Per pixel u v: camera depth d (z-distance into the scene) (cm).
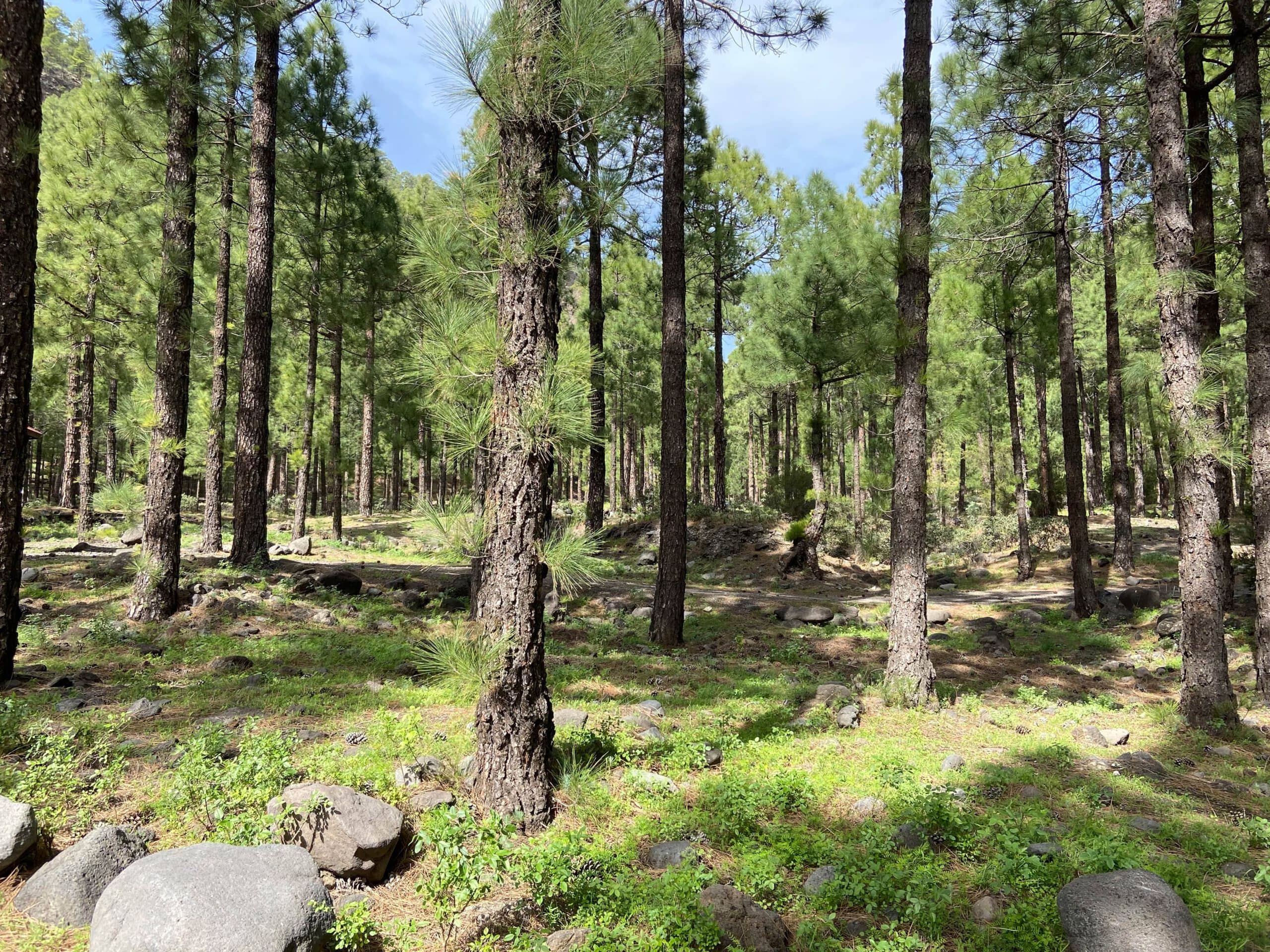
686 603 1650
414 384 502
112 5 999
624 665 1012
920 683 845
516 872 387
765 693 884
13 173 695
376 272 2092
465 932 361
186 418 1041
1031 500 2919
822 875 429
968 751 690
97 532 2195
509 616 470
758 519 2547
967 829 490
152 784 483
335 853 390
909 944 355
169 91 1030
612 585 1800
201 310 2025
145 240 1653
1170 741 734
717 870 439
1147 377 870
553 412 455
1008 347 1975
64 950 315
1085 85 1159
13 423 700
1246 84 889
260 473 1391
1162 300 812
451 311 484
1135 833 505
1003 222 1638
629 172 528
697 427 3322
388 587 1485
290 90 1981
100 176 1744
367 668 854
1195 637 785
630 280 3056
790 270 2019
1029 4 1198
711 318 3275
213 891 311
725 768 619
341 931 326
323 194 2108
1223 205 1320
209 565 1342
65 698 654
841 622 1472
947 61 1398
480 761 476
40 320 1706
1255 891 431
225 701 687
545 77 468
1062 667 1074
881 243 927
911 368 876
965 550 2675
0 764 472
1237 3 892
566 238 471
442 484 1683
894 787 572
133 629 944
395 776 512
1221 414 1512
